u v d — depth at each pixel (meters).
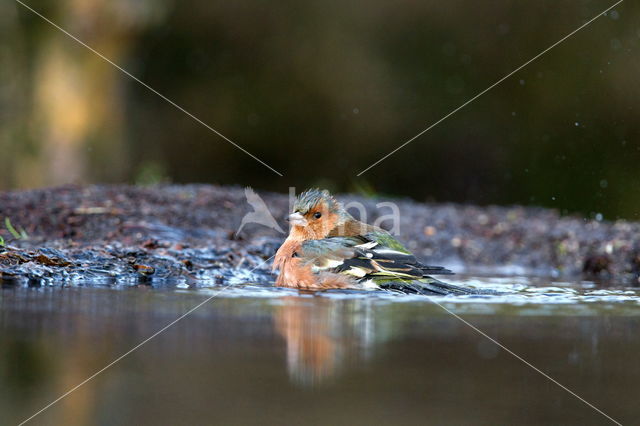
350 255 9.95
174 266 10.14
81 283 9.16
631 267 12.63
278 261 10.38
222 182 26.17
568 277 11.97
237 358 5.90
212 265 10.53
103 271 9.57
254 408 4.86
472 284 10.65
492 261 13.45
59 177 20.77
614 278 11.93
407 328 7.13
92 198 13.50
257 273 10.80
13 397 4.98
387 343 6.50
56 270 9.30
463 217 15.85
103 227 11.88
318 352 6.19
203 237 12.19
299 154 26.56
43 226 11.68
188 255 10.63
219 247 11.34
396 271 9.55
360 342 6.50
